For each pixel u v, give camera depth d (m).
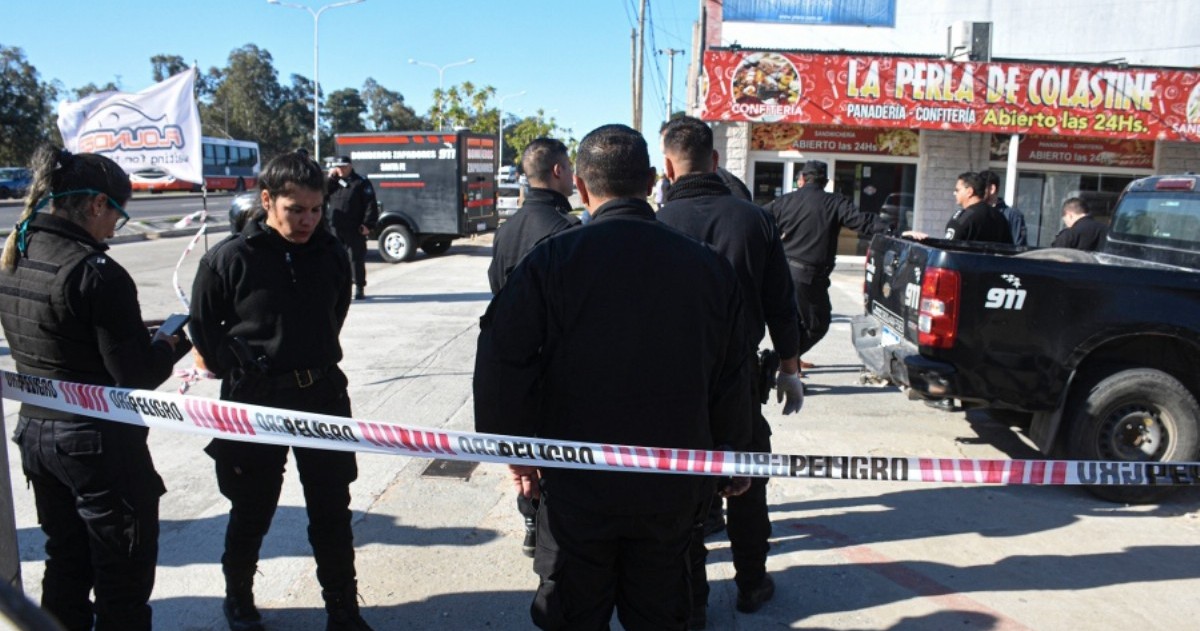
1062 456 4.75
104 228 2.61
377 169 16.20
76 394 2.49
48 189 2.48
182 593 3.55
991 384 4.51
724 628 3.37
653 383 2.24
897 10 17.09
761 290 3.33
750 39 17.11
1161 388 4.52
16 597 1.08
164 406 2.57
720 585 3.72
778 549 4.07
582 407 2.25
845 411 6.32
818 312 6.41
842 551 4.05
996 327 4.47
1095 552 4.07
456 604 3.50
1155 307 4.45
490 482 4.81
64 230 2.52
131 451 2.61
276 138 90.00
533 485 2.48
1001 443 5.60
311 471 2.98
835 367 7.80
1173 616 3.48
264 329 2.90
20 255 2.52
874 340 5.83
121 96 6.52
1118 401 4.57
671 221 3.29
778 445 5.50
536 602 2.41
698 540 3.22
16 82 58.81
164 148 6.55
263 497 3.08
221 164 52.41
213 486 4.68
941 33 17.11
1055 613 3.50
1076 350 4.48
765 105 15.27
